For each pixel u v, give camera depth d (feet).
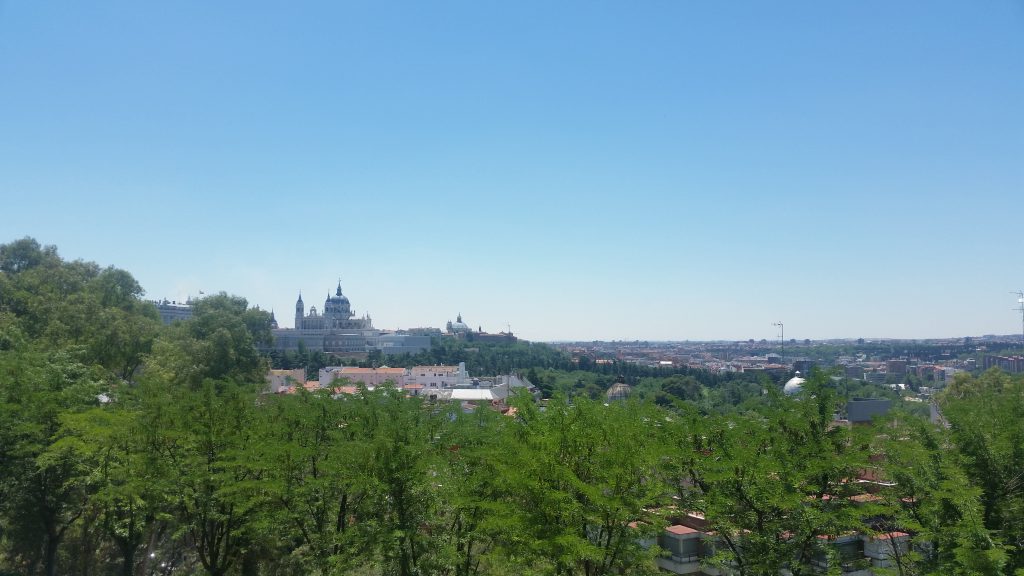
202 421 128.16
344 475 107.65
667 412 114.01
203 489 123.13
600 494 85.81
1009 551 80.79
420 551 105.09
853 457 86.74
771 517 89.51
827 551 86.12
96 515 152.97
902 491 91.30
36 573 162.91
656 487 90.07
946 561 81.30
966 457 92.02
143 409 134.82
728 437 96.48
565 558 82.23
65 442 121.19
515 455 97.55
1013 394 112.98
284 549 147.43
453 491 103.04
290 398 138.41
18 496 139.44
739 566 87.40
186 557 175.94
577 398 111.65
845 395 97.66
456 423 125.18
